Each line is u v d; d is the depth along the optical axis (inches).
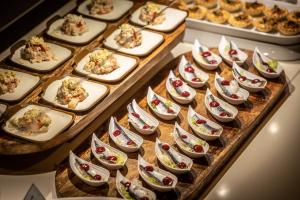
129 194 25.0
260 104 30.4
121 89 29.6
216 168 26.8
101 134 28.4
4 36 32.7
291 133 29.3
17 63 30.5
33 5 31.1
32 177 26.5
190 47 35.0
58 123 27.2
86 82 29.5
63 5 36.0
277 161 27.7
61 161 26.8
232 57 33.2
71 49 31.7
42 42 31.0
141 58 31.4
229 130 28.8
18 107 27.9
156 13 34.0
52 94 28.8
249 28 34.6
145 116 29.1
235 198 25.8
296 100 31.3
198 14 34.9
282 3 36.3
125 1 35.7
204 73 31.8
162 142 27.6
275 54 33.8
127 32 32.1
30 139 26.3
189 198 25.3
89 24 33.8
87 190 25.5
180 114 29.8
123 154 26.9
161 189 25.2
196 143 27.7
